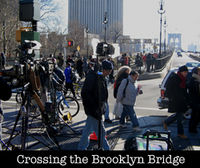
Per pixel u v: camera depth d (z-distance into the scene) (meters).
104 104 4.64
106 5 154.00
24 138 4.29
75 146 5.54
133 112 6.80
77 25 87.31
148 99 12.27
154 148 4.07
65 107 9.70
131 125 7.50
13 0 36.84
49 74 6.63
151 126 7.35
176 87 6.13
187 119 8.18
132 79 6.67
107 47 5.22
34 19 7.66
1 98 3.68
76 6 152.00
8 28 42.09
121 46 109.81
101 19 153.25
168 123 6.84
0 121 3.86
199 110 6.59
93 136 5.94
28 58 4.54
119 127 7.23
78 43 83.00
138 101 11.75
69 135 6.35
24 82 4.32
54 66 8.26
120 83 7.38
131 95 6.68
